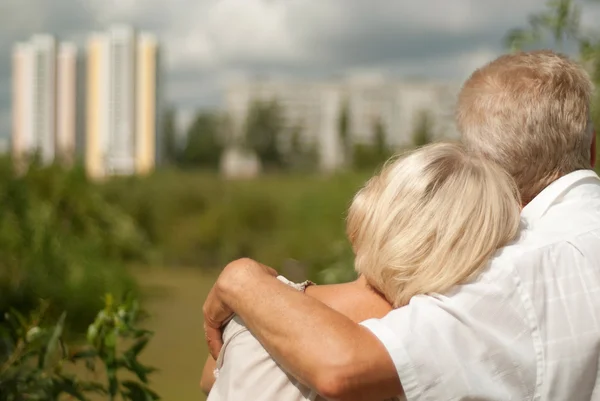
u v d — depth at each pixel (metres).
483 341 1.13
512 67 1.39
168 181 10.46
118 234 7.58
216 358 1.33
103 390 1.88
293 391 1.19
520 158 1.36
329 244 7.06
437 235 1.20
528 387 1.14
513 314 1.15
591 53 2.53
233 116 64.06
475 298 1.16
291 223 8.87
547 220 1.28
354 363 1.10
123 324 1.83
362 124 73.94
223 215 9.84
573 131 1.34
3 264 5.61
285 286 1.22
